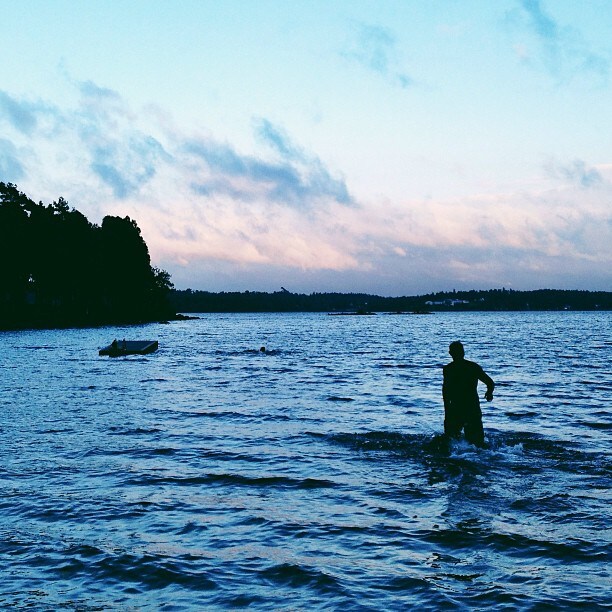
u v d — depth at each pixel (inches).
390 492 353.1
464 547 265.9
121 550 262.5
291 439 513.3
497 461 432.1
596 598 213.9
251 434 535.5
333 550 263.3
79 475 389.7
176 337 3169.3
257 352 1930.4
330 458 443.2
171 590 223.9
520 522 299.1
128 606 210.8
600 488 360.8
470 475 392.5
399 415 649.0
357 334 3715.6
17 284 3875.5
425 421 609.6
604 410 677.9
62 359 1534.2
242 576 235.9
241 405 724.7
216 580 232.4
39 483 369.7
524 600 212.5
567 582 228.5
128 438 513.7
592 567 243.1
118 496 343.3
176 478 383.9
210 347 2246.6
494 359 1562.5
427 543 270.8
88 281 4471.0
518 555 256.4
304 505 328.5
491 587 224.1
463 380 483.8
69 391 862.5
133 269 5022.1
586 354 1768.0
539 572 238.4
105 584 229.1
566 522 298.4
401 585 226.7
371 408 703.7
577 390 880.9
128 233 5034.5
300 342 2664.9
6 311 3924.7
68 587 226.7
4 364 1368.1
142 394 832.9
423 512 315.6
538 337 3142.2
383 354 1827.0
